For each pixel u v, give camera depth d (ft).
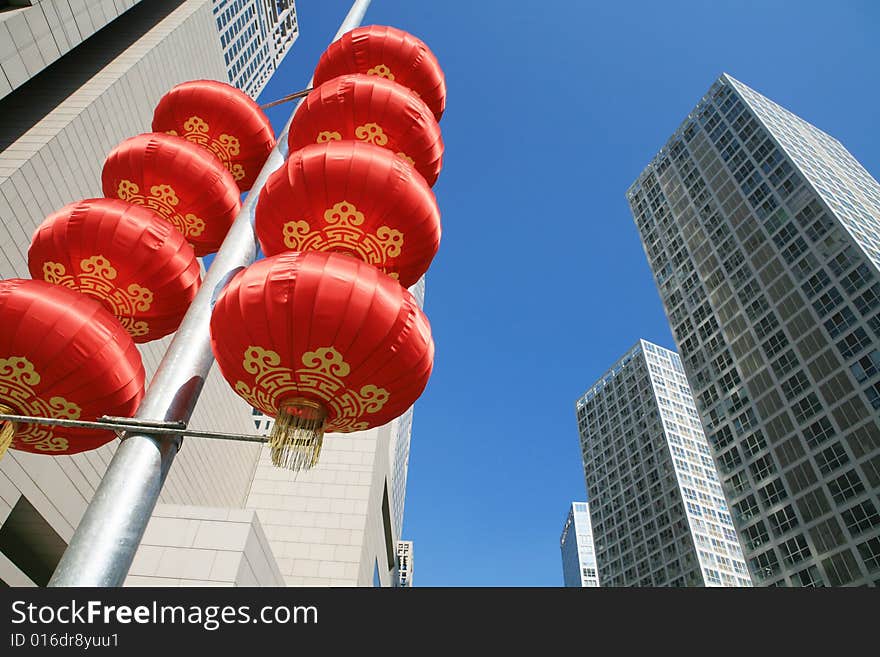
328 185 19.84
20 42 90.99
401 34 31.76
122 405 18.88
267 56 310.45
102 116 104.06
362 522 142.41
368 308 16.30
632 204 330.34
